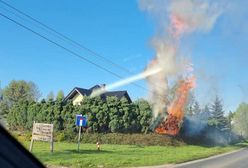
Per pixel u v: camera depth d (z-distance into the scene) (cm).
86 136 4334
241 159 3428
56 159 2483
